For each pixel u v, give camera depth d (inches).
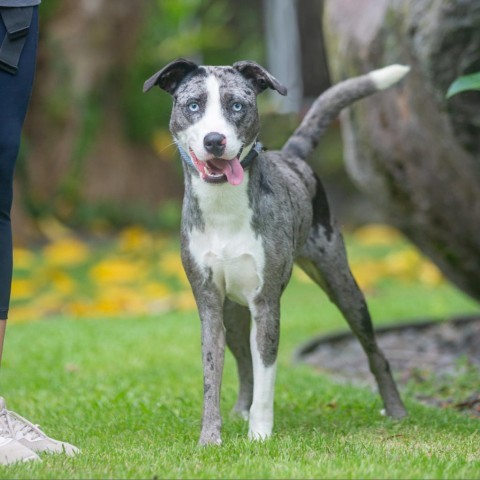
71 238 861.8
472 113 348.8
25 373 440.5
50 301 659.4
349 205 995.3
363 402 361.1
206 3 1048.2
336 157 992.9
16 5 279.3
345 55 442.9
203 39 990.4
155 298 673.0
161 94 957.8
